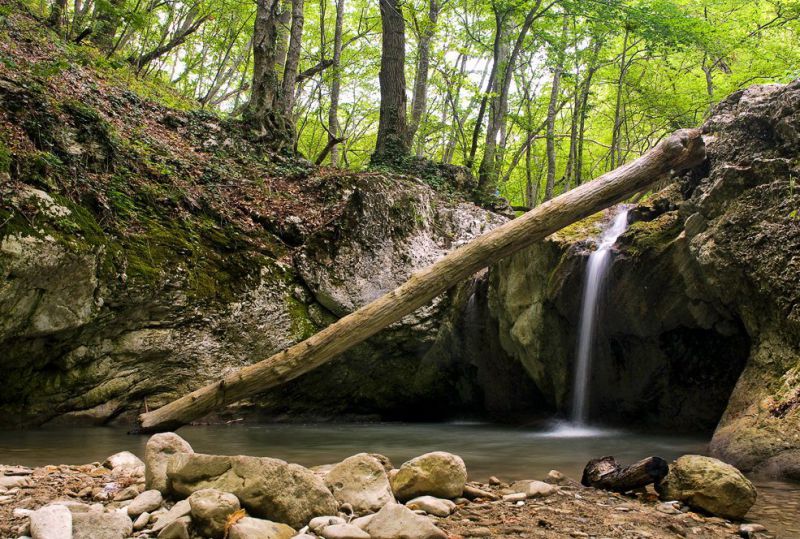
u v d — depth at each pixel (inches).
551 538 115.8
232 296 366.6
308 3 785.6
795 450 184.4
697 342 298.5
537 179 1019.9
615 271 303.3
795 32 651.5
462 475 144.9
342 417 420.2
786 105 244.4
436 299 417.7
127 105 460.8
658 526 125.7
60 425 320.5
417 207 442.6
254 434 321.1
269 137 517.3
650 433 321.1
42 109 336.5
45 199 293.7
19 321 282.5
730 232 245.8
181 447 145.9
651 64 782.5
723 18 655.1
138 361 337.4
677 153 266.8
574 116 724.7
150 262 337.1
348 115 977.5
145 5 630.5
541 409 391.2
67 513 108.9
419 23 710.5
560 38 661.9
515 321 372.2
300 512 116.9
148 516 118.6
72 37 556.7
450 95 747.4
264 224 419.8
